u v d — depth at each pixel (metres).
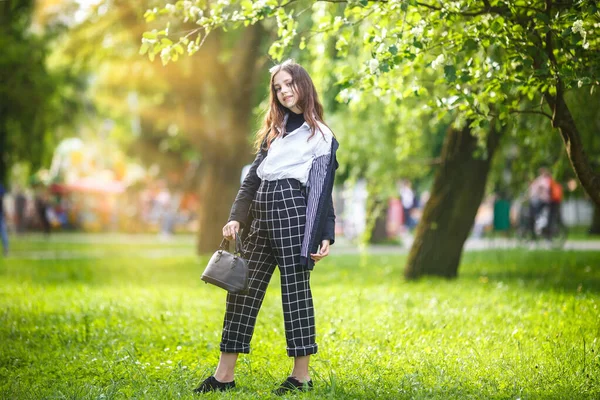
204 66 17.19
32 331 7.23
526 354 5.72
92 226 42.06
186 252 23.28
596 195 6.51
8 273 14.48
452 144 11.98
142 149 36.00
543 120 9.38
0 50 21.14
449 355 5.73
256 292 4.75
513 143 13.26
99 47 15.44
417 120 12.02
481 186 12.03
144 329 7.29
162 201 36.16
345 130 14.27
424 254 12.10
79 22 14.95
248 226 4.81
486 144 11.42
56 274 14.27
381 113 13.91
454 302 8.83
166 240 33.69
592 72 5.88
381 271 14.12
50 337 6.94
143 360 5.93
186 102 18.00
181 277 13.67
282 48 6.27
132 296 10.17
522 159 11.84
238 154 18.55
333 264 16.55
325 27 6.40
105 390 4.81
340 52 6.49
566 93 8.98
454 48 6.07
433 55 6.09
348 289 10.80
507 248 19.55
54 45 21.17
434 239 12.07
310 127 4.64
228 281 4.55
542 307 8.23
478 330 6.84
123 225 41.53
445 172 12.05
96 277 13.66
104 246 27.28
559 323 7.05
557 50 6.17
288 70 4.70
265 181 4.69
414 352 5.91
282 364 5.60
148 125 33.62
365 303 8.88
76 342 6.73
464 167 11.91
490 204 29.06
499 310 8.12
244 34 17.73
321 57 10.73
